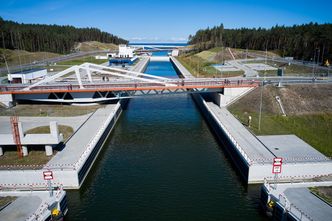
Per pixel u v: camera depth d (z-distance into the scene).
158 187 43.62
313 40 145.75
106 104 80.50
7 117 67.75
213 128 69.62
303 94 74.44
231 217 36.59
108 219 36.16
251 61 152.12
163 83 79.38
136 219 36.09
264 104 72.50
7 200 35.00
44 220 31.80
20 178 40.91
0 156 46.78
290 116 67.50
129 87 78.44
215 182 45.19
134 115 83.19
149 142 62.66
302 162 42.91
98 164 51.72
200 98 91.00
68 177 41.22
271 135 56.00
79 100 78.12
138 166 50.88
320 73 104.25
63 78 108.94
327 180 41.28
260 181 42.78
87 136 55.34
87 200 40.31
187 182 45.19
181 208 38.38
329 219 30.75
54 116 68.75
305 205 33.41
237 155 49.03
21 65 147.75
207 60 173.25
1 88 79.25
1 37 181.00
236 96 78.56
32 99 78.62
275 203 34.44
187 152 57.16
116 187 43.69
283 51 173.88
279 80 85.44
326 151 48.47
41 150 49.00
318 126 62.53
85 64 79.50
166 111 87.69
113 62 177.12
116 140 63.91
